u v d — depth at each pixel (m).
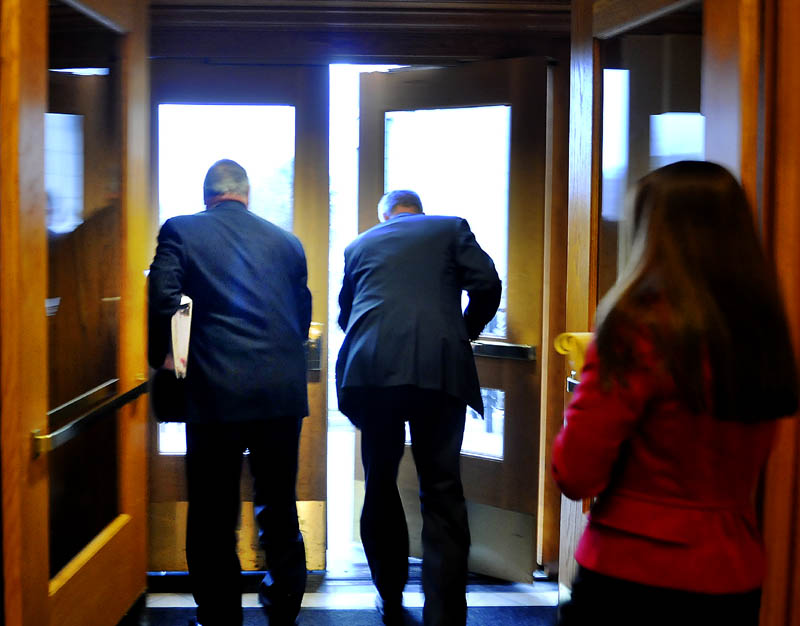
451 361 2.72
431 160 3.43
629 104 2.49
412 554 3.54
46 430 2.05
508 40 3.34
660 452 1.38
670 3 2.16
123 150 2.59
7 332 1.86
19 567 1.91
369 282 2.82
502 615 3.03
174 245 2.58
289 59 3.34
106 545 2.48
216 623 2.65
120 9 2.53
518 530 3.32
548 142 3.29
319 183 3.36
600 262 2.55
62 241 2.23
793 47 1.86
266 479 2.73
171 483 3.34
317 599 3.16
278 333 2.62
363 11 3.29
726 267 1.36
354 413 2.84
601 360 1.38
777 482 1.94
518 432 3.29
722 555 1.36
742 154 1.84
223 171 2.74
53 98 2.15
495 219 3.34
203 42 3.33
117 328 2.62
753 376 1.32
